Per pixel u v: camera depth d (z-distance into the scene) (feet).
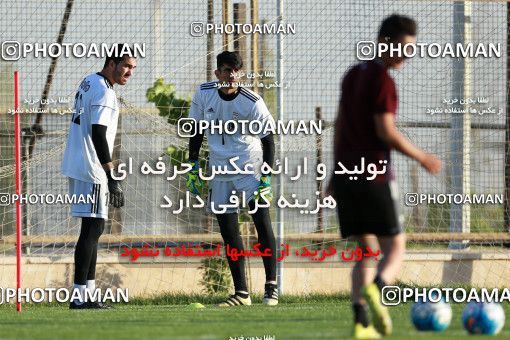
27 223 125.80
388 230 63.93
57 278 122.93
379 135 63.16
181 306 111.45
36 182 126.52
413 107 134.10
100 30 127.54
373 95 63.16
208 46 128.57
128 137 127.95
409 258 129.49
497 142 136.56
